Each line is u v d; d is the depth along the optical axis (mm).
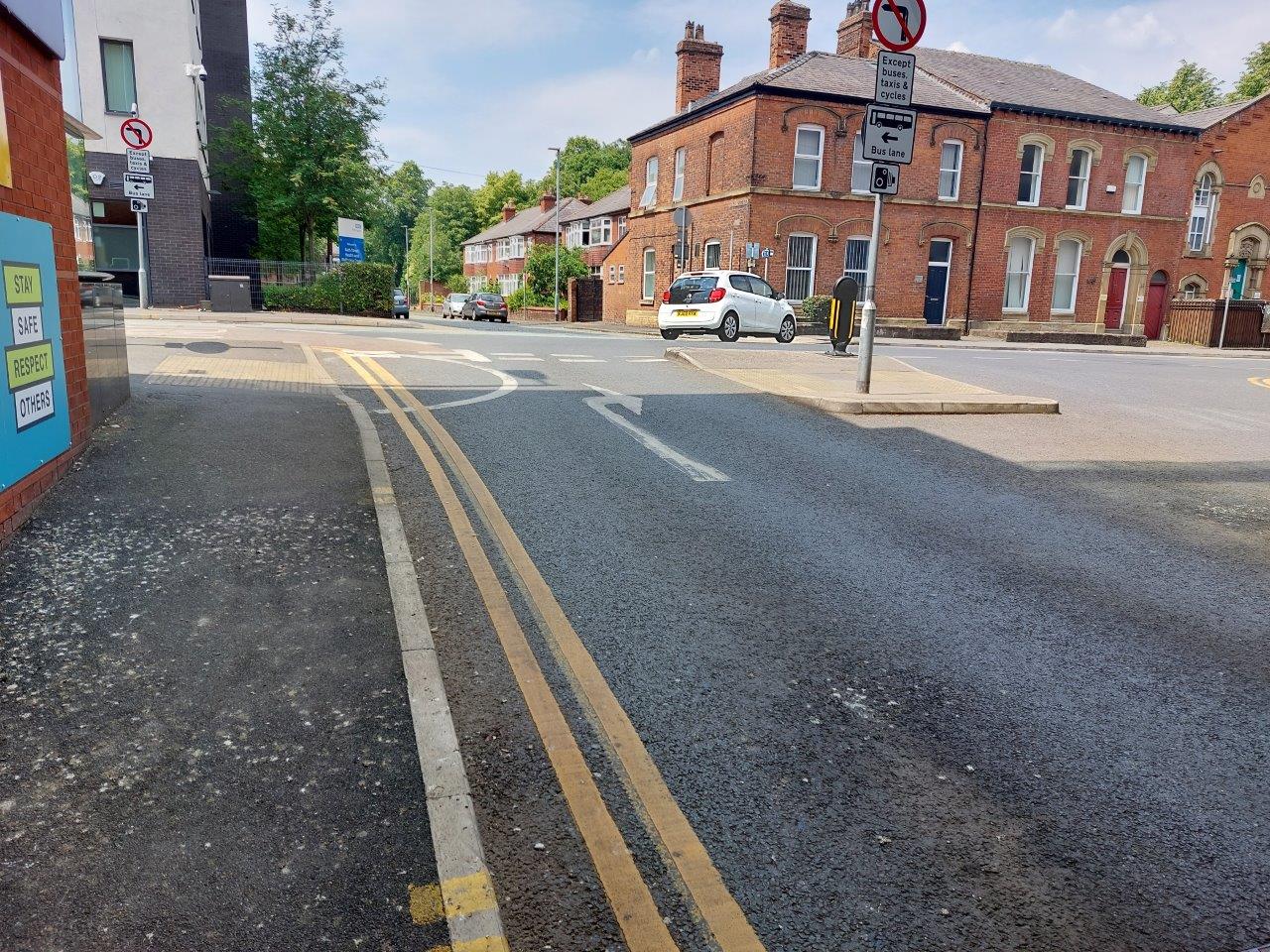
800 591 4352
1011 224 28469
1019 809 2689
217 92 29219
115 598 3783
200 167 24594
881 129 8977
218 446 6059
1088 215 29297
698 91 32406
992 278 28609
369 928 2111
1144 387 12555
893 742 3037
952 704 3311
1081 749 3037
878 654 3695
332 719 3002
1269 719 3279
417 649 3480
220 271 25656
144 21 21875
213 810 2520
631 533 5105
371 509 5098
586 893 2262
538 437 7426
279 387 8859
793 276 26859
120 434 6035
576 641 3691
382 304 26641
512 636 3709
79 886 2215
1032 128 28078
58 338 4977
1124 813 2689
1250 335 29453
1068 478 6859
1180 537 5469
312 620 3707
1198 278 33844
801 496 6066
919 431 8430
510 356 13469
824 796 2713
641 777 2768
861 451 7527
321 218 26906
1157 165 29844
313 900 2195
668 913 2205
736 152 26719
